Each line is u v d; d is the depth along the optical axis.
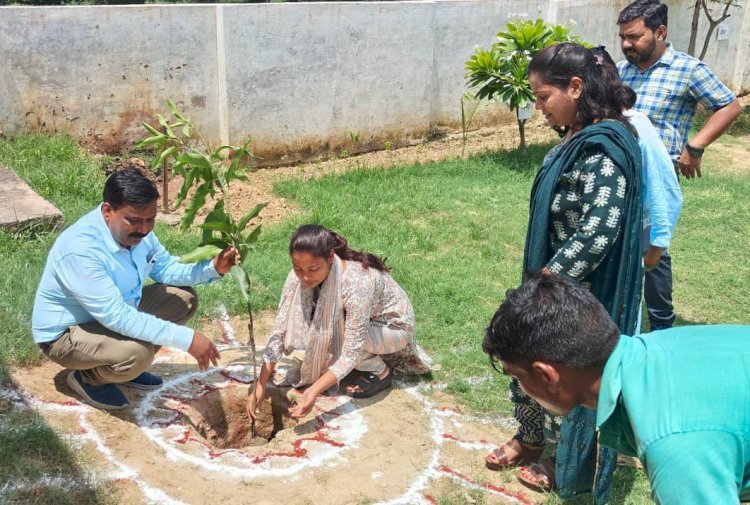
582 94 3.21
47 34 7.63
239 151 4.05
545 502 3.61
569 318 2.04
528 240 3.43
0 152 7.43
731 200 8.41
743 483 1.83
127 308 3.63
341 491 3.54
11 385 4.01
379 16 9.45
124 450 3.64
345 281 3.98
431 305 5.48
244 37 8.50
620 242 3.23
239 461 3.70
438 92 10.60
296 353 4.80
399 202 7.76
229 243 4.09
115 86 8.10
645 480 3.76
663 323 5.21
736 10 14.15
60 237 3.68
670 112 5.04
